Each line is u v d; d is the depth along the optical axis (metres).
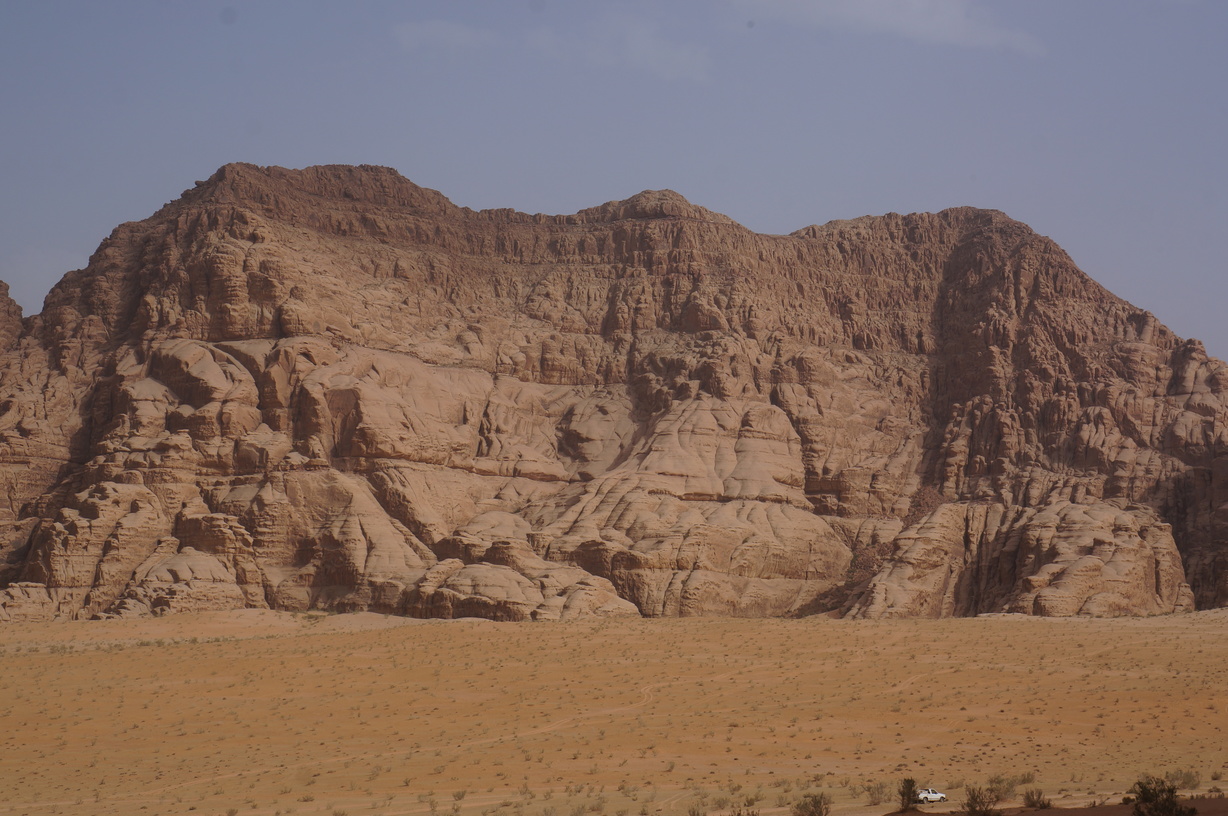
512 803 65.88
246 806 68.31
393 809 65.88
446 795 69.19
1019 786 66.69
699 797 65.75
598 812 62.66
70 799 71.75
